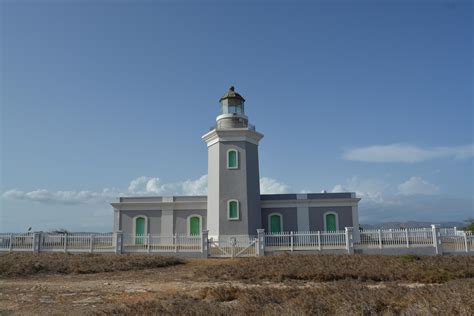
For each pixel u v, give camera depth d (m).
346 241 24.42
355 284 12.18
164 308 8.88
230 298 10.98
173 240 25.27
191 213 34.47
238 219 29.98
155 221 34.53
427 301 8.46
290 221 33.62
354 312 8.07
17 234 26.44
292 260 19.39
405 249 24.05
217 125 32.84
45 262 19.31
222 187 30.59
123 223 34.59
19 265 17.95
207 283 14.71
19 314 9.65
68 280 15.87
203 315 8.10
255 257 23.00
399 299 9.26
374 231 24.92
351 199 33.59
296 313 7.99
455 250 23.92
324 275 15.10
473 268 16.16
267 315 7.98
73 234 26.05
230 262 21.06
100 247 25.67
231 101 33.53
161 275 17.25
